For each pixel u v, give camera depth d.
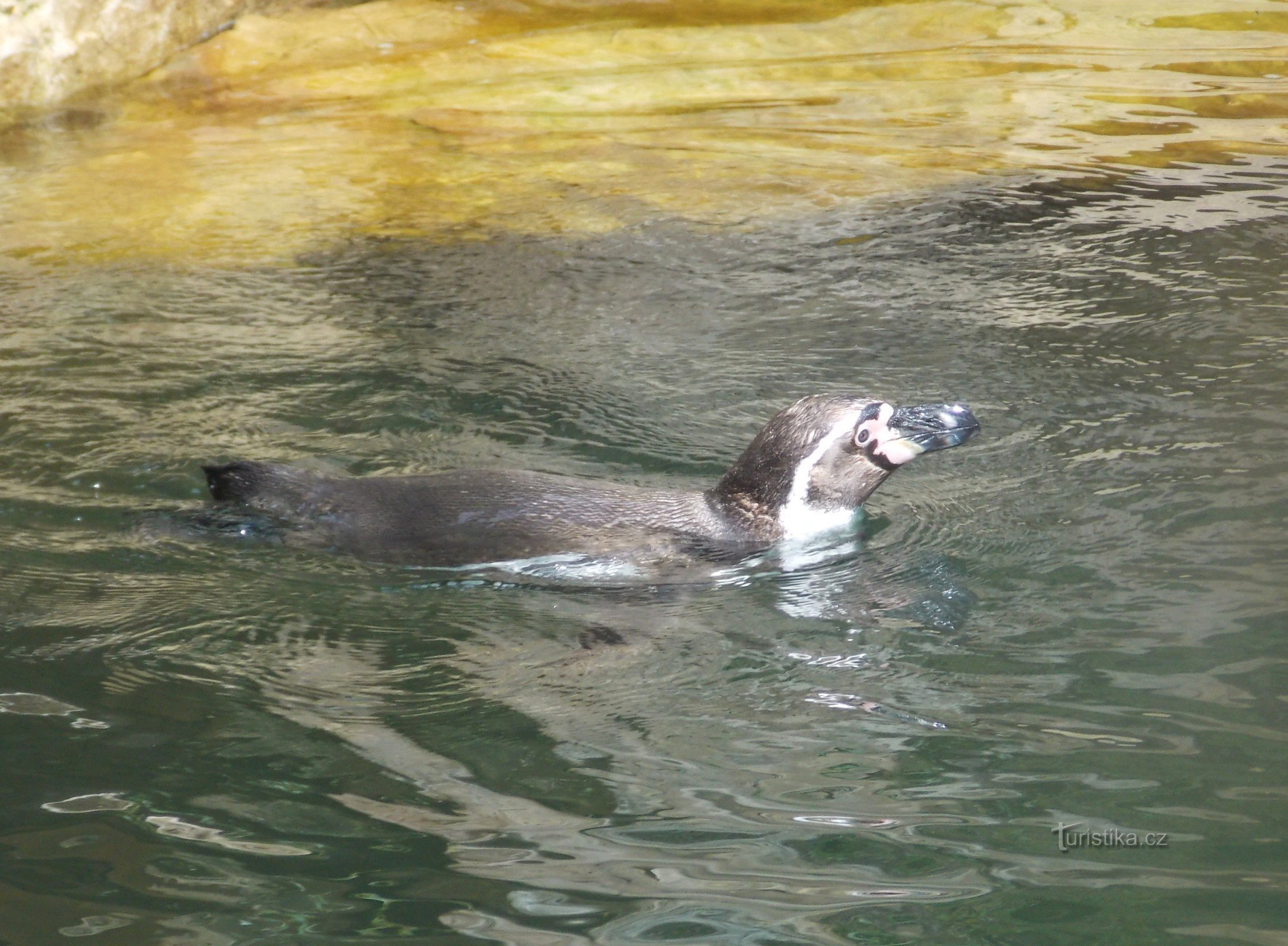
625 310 18.47
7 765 8.74
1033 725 9.04
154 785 8.56
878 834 7.91
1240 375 15.36
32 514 12.72
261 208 23.08
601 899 7.38
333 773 8.75
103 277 19.94
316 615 11.09
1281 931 6.90
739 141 26.16
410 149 26.16
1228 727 8.84
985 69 29.44
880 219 21.88
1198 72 28.64
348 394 15.72
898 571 11.68
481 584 11.65
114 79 30.31
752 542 12.34
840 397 12.80
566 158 25.52
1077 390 15.29
